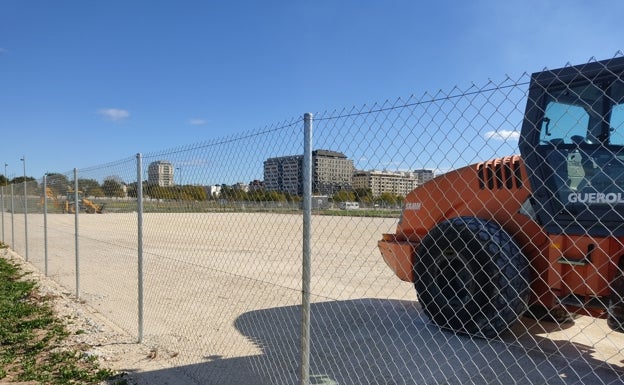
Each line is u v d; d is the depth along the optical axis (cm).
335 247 1278
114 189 665
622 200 373
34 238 1581
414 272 531
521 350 459
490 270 452
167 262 1073
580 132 391
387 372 419
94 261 1116
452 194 524
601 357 443
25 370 452
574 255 400
